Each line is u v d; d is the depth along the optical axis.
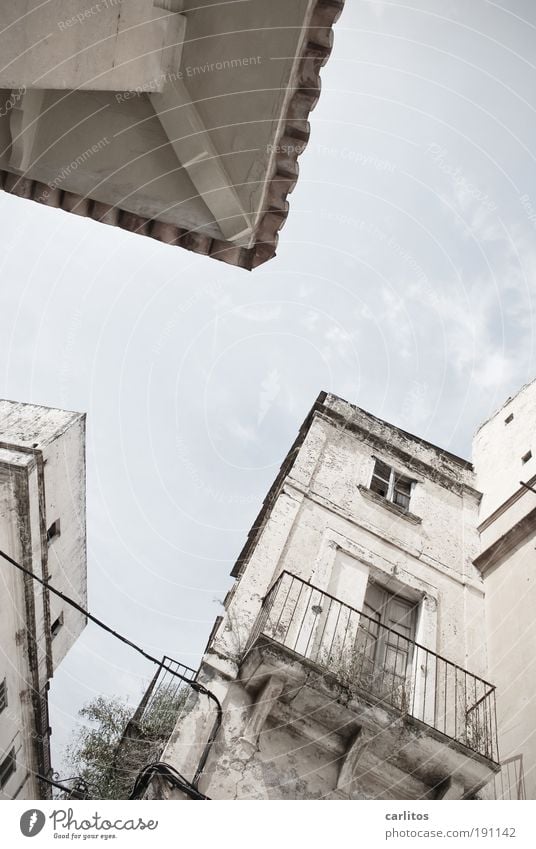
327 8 8.08
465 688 12.67
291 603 12.27
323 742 10.90
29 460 17.22
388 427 16.73
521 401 17.62
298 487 14.38
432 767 10.92
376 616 13.25
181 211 8.78
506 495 15.70
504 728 12.29
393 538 14.48
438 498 16.03
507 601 13.80
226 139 8.54
